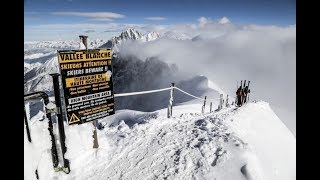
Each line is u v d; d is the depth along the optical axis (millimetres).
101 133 6207
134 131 7078
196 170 4918
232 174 4891
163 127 7688
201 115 11180
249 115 12500
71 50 4520
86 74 4812
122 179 4676
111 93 5293
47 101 4242
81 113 4844
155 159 5387
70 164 4809
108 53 5125
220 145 6043
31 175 4055
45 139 4805
